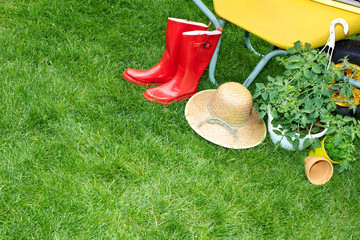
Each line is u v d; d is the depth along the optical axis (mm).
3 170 1813
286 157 2266
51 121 2133
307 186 2133
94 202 1801
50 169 1907
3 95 2191
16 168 1842
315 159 2133
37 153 1933
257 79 2951
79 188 1835
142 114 2297
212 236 1788
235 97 2166
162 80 2582
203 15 3535
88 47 2770
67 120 2152
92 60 2635
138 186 1934
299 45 1998
